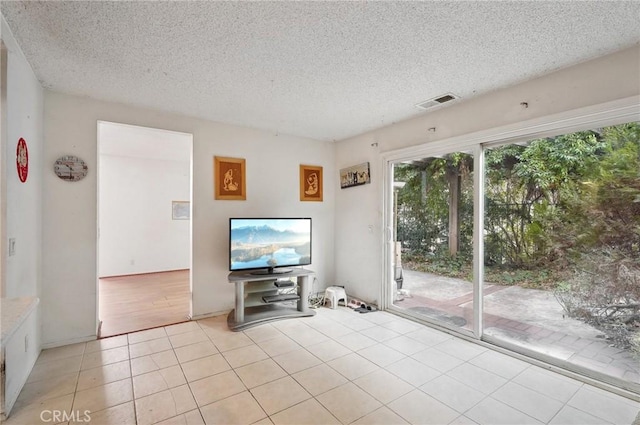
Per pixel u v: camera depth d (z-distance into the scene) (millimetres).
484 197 2896
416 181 3568
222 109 3229
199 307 3502
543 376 2275
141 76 2465
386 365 2436
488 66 2281
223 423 1767
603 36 1884
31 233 2373
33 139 2414
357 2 1594
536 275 2562
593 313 2254
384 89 2703
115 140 4742
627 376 2078
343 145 4484
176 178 6578
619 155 2133
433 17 1718
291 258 3766
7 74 1845
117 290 4836
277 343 2848
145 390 2084
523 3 1593
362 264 4141
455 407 1912
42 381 2186
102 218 5832
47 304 2701
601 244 2223
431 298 3379
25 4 1604
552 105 2361
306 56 2154
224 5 1619
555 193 2461
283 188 4141
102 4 1604
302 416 1826
